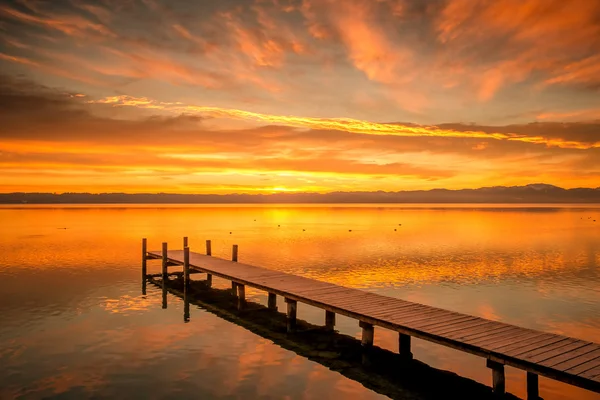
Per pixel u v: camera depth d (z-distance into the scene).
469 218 115.25
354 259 37.03
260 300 23.00
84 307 21.14
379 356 14.84
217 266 24.42
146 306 21.50
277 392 12.07
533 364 10.07
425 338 12.34
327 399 11.71
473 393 12.12
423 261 36.03
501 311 20.50
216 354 14.88
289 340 16.44
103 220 98.00
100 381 12.63
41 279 28.30
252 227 77.31
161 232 65.25
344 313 14.86
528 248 45.31
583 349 10.98
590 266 33.84
